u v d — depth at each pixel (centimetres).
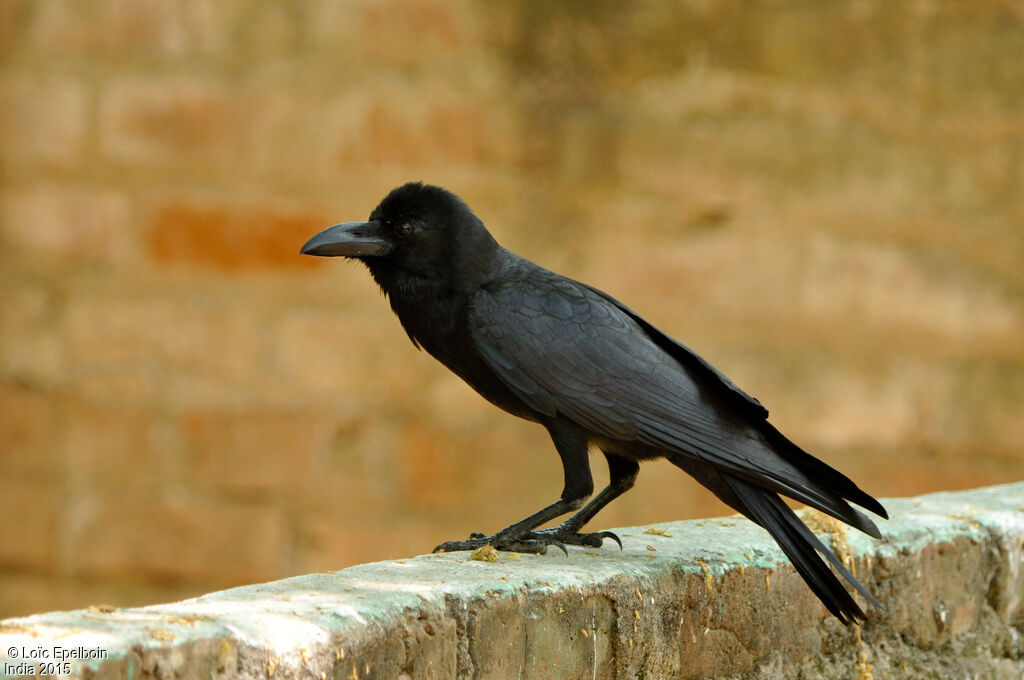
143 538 1212
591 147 1252
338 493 1216
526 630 526
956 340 1263
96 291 1219
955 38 1259
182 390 1216
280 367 1220
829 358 1255
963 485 1261
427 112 1234
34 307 1217
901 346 1261
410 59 1236
